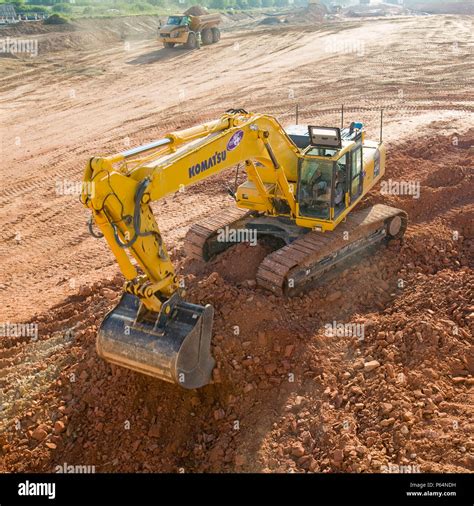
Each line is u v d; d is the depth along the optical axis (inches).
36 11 2409.0
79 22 1894.7
